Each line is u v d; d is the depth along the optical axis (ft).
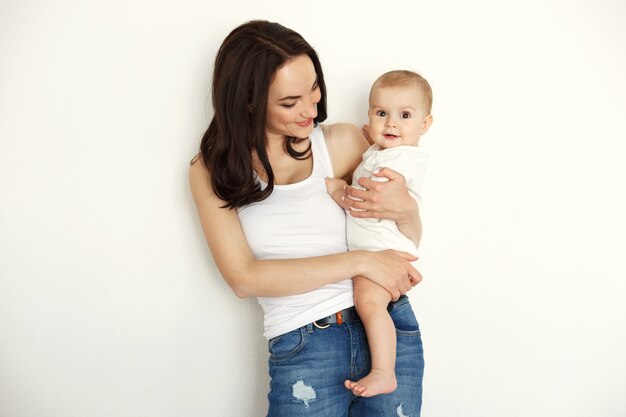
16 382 6.39
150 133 6.28
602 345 7.09
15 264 6.23
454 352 6.98
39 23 6.00
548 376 7.08
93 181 6.25
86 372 6.47
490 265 6.91
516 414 7.12
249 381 6.72
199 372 6.64
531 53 6.72
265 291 5.21
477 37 6.66
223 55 5.25
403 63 6.61
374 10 6.52
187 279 6.51
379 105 5.53
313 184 5.63
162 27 6.19
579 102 6.80
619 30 6.75
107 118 6.20
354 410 5.61
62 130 6.15
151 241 6.40
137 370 6.54
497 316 6.98
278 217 5.45
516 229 6.89
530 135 6.80
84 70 6.11
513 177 6.83
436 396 7.02
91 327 6.42
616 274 7.02
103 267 6.37
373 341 5.14
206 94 6.30
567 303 7.02
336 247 5.63
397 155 5.53
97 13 6.07
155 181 6.34
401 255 5.47
